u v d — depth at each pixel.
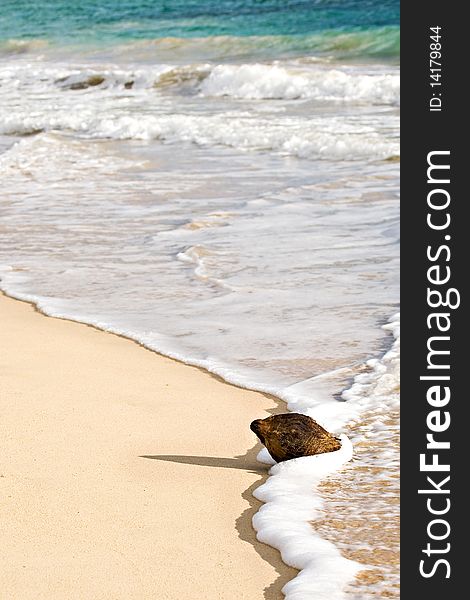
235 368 7.66
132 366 7.74
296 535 4.84
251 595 4.32
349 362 7.68
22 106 26.30
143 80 28.86
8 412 6.55
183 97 27.14
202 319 8.94
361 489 5.45
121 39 38.06
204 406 6.86
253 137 19.56
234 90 26.91
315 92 25.84
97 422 6.44
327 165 17.09
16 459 5.75
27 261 11.38
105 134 21.48
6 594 4.25
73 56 36.38
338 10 38.84
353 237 11.72
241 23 38.66
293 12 39.62
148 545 4.75
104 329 8.77
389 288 9.58
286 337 8.34
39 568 4.48
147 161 18.17
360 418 6.56
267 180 15.88
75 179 16.66
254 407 6.86
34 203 14.79
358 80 25.56
